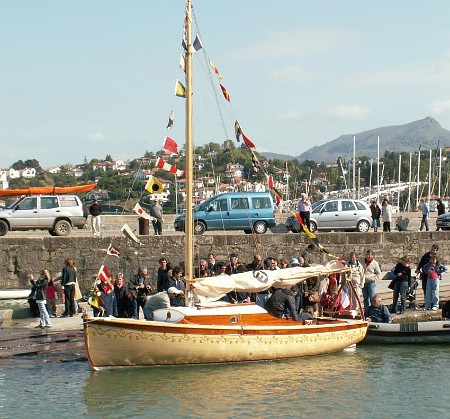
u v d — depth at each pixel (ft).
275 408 57.88
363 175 580.30
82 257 106.63
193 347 67.31
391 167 564.30
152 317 69.36
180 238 108.99
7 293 101.35
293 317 72.38
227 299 77.77
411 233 118.01
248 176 341.21
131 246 107.65
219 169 371.15
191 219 71.61
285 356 71.56
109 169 577.84
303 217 119.14
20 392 61.21
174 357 67.36
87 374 66.08
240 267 80.28
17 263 106.01
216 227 120.57
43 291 82.48
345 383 64.59
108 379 64.59
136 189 355.56
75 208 116.98
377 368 69.51
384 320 81.35
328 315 80.28
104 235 115.24
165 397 60.08
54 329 81.92
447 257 119.44
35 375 65.82
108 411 56.75
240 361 69.82
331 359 73.05
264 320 71.05
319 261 113.91
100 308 74.90
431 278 86.33
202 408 57.62
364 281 83.35
